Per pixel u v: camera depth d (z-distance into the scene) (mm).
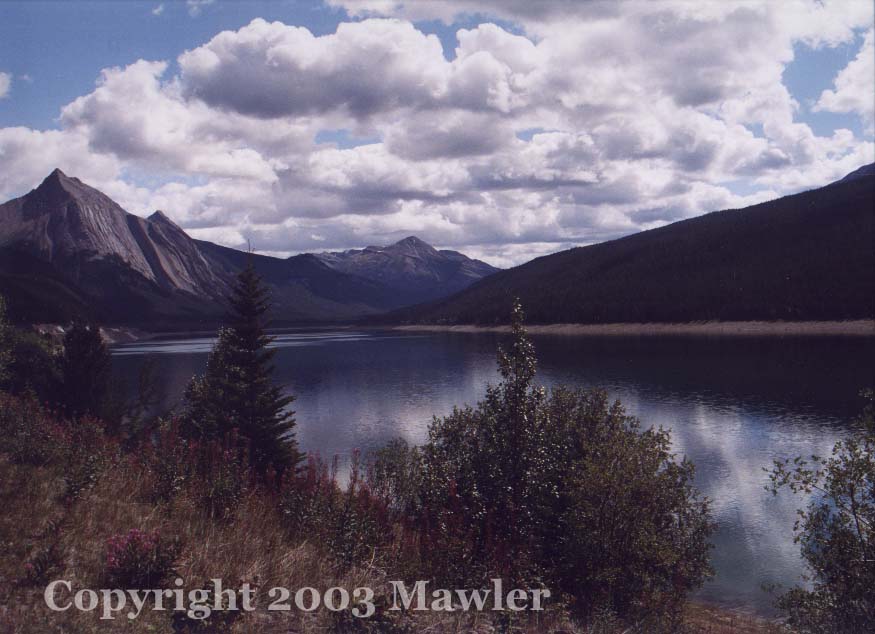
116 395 35188
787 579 26375
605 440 16641
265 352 39469
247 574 8078
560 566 13695
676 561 14633
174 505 10719
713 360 120375
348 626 7242
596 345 169125
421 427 67250
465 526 12031
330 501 11195
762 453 50500
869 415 13617
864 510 13102
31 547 7691
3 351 37094
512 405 15172
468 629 7891
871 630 12250
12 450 12977
